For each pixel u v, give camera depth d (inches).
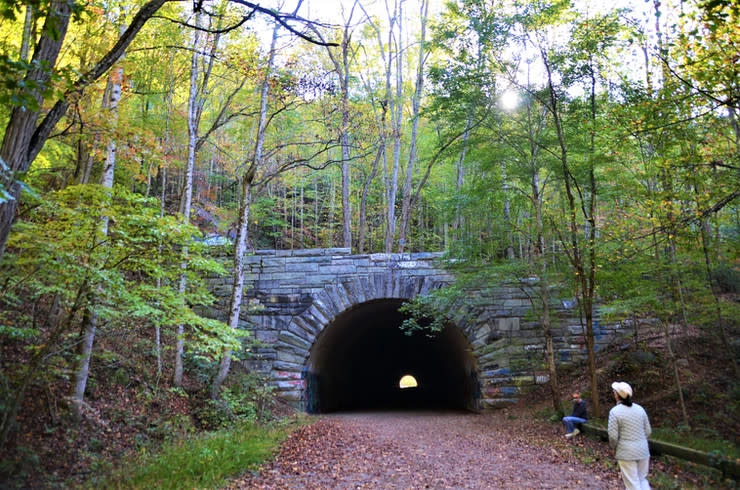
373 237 1380.4
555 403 551.8
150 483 302.5
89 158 501.0
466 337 722.2
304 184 1184.8
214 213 790.5
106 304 386.9
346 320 839.7
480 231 636.7
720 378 520.1
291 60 565.9
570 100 528.7
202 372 595.8
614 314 587.2
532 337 714.2
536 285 649.6
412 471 354.6
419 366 1314.0
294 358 705.6
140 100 580.1
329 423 608.4
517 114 571.8
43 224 324.2
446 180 1206.3
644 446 248.7
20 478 299.4
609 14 487.8
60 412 374.9
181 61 601.0
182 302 393.4
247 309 716.0
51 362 406.3
